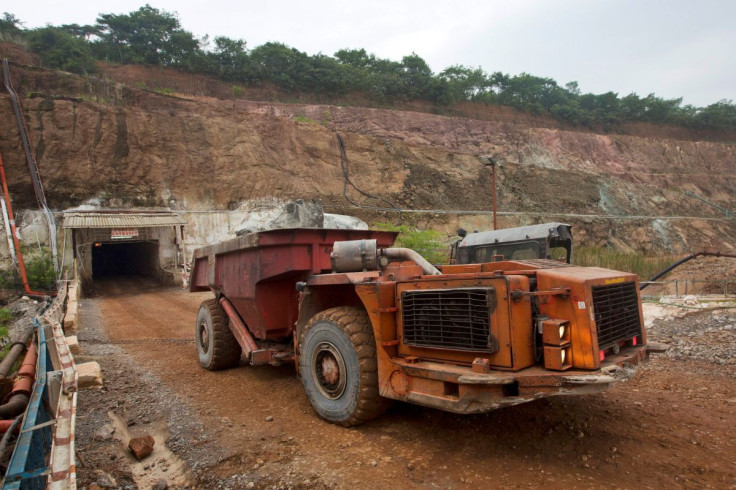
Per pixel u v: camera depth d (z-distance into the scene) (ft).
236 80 190.29
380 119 174.50
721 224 162.91
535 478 10.68
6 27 163.84
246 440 13.58
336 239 18.57
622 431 13.24
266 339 19.80
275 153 114.01
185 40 183.52
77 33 184.14
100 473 11.72
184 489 11.14
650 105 275.59
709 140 276.82
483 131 184.96
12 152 84.84
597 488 10.16
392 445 12.79
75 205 86.84
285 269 17.42
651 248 139.33
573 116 253.65
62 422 9.62
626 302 13.34
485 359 11.29
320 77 202.49
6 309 58.59
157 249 91.20
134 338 33.78
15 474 6.48
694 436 12.86
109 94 107.76
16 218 79.87
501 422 13.99
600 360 11.15
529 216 128.67
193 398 17.88
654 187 172.04
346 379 14.05
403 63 232.94
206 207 98.94
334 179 118.93
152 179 96.17
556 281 11.46
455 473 11.08
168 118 103.40
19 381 13.50
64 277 75.82
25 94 96.78
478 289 11.50
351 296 15.69
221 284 21.77
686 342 25.03
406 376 12.60
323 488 10.69
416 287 13.03
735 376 18.95
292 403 16.88
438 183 129.18
